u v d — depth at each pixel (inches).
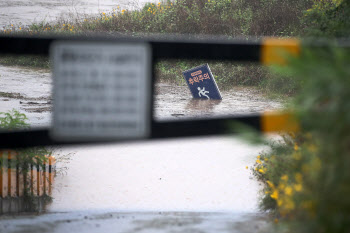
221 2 3329.2
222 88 2615.7
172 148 1491.1
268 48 409.1
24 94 2413.9
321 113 302.4
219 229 573.3
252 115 410.9
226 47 414.3
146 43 393.1
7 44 389.7
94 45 380.8
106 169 1272.1
